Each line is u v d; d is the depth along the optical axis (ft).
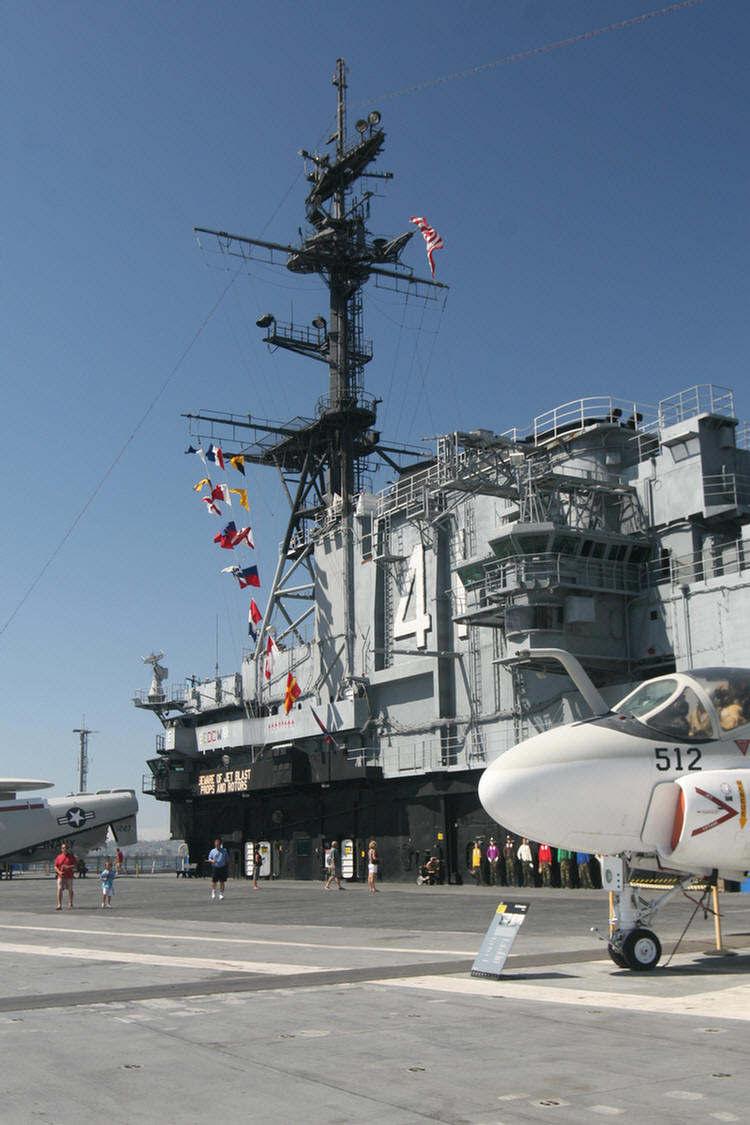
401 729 173.68
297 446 219.20
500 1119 23.77
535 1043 31.83
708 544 134.21
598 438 148.66
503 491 139.95
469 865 155.74
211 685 245.24
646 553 142.31
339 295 212.84
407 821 170.09
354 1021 36.58
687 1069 27.94
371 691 184.14
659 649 136.77
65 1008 41.73
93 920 99.50
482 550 160.04
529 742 48.29
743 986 41.86
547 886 137.39
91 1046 33.40
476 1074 28.09
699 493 134.31
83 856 251.19
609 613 140.26
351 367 212.02
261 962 57.67
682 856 44.52
